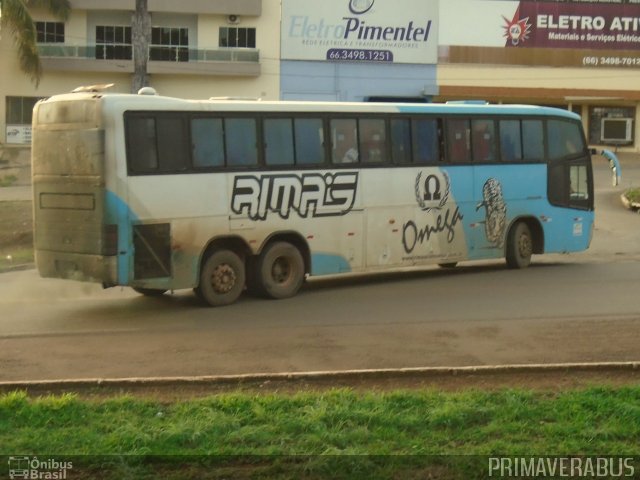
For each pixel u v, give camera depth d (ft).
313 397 25.07
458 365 31.17
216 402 24.52
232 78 176.55
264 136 47.83
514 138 60.70
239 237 46.75
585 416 23.63
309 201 49.60
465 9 178.91
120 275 42.27
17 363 32.24
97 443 21.57
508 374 29.04
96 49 172.24
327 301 47.62
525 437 22.27
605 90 183.73
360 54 177.17
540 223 62.28
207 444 21.48
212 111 45.78
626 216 101.55
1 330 39.52
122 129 42.50
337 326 39.78
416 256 54.70
